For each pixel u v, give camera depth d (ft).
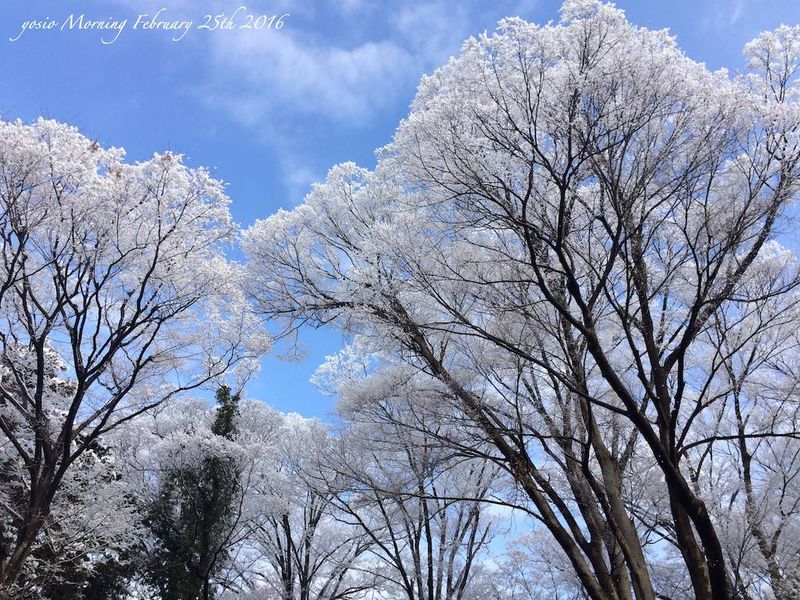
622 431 26.40
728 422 33.47
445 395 25.50
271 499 49.11
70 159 28.12
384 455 34.73
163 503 49.39
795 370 30.60
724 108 20.11
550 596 48.39
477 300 25.36
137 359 30.53
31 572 33.17
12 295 31.17
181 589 44.27
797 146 20.01
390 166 27.35
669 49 19.94
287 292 30.27
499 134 20.45
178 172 30.42
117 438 52.29
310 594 52.31
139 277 31.40
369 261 25.41
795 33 21.68
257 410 58.59
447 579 40.88
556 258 24.23
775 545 29.66
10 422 33.68
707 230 20.52
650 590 20.47
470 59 20.51
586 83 19.06
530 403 25.44
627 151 21.17
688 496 18.98
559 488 31.19
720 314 25.66
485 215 21.85
